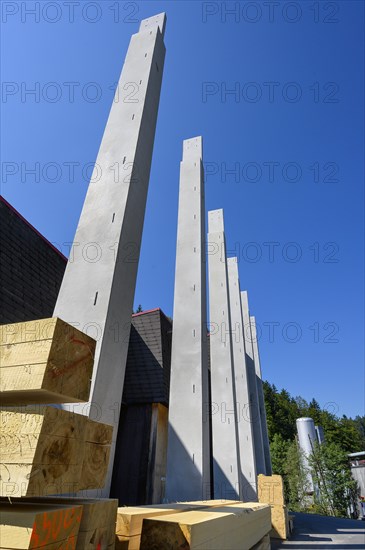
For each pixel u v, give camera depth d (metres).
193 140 14.12
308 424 39.91
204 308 10.90
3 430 1.38
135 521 2.10
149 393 13.16
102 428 1.95
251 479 15.31
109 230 5.93
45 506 1.49
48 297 10.77
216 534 2.30
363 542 10.99
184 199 12.59
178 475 8.39
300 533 13.38
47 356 1.57
